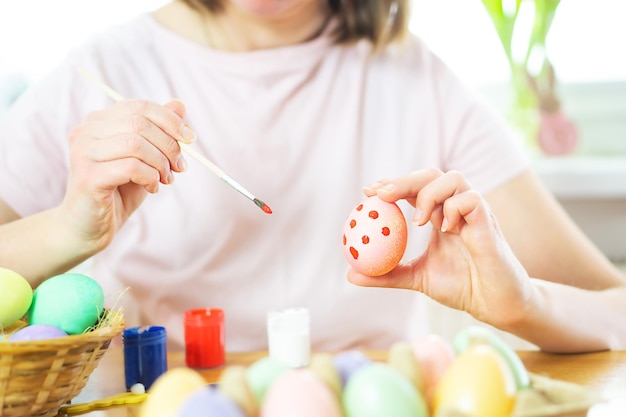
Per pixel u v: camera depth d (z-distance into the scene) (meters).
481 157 1.02
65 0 1.55
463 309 0.77
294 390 0.54
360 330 1.01
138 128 0.76
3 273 0.70
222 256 0.99
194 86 1.01
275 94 1.00
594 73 1.57
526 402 0.58
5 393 0.62
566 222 0.98
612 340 0.81
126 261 0.98
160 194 0.99
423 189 0.73
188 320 0.79
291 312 0.82
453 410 0.54
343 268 1.00
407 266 0.77
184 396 0.55
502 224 0.97
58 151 0.99
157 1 1.55
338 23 1.04
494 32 1.58
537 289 0.78
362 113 1.03
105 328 0.66
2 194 0.96
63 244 0.80
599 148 1.57
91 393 0.72
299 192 1.00
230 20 1.02
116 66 1.00
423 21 1.59
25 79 1.54
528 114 1.51
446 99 1.04
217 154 0.99
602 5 1.55
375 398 0.54
